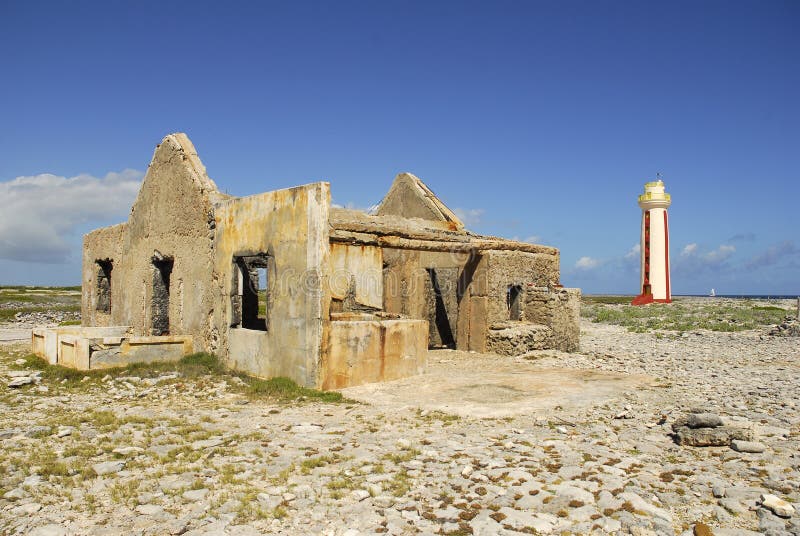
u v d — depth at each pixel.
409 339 10.96
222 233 11.70
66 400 8.93
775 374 11.80
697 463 5.65
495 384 10.28
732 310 33.94
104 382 10.24
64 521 4.32
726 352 16.09
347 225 11.82
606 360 14.10
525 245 16.30
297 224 9.73
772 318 27.55
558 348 15.74
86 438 6.62
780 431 6.68
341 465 5.59
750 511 4.44
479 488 4.90
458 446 6.23
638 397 9.19
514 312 16.38
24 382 10.05
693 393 9.53
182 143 13.30
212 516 4.39
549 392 9.57
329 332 9.52
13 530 4.16
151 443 6.42
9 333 20.48
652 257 44.28
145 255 14.80
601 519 4.28
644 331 24.34
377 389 9.76
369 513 4.44
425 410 8.16
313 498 4.75
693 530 4.14
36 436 6.68
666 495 4.75
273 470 5.46
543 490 4.84
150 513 4.46
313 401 8.77
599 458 5.78
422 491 4.89
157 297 14.55
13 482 5.11
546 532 4.09
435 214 16.36
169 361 11.71
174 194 13.41
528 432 6.90
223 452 6.02
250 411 8.16
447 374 11.45
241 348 11.02
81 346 10.91
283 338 9.98
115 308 16.88
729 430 6.26
